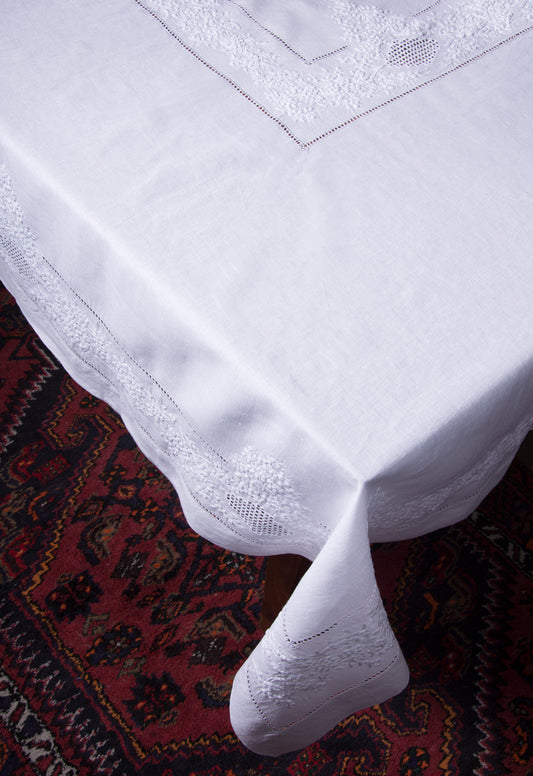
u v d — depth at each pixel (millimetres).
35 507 1380
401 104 810
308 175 732
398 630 1259
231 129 770
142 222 684
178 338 646
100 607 1268
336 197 712
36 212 760
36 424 1493
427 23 905
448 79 842
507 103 817
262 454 641
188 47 853
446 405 575
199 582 1299
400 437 557
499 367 599
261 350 602
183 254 663
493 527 1371
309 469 591
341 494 583
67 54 833
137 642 1233
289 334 613
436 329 619
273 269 654
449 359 602
